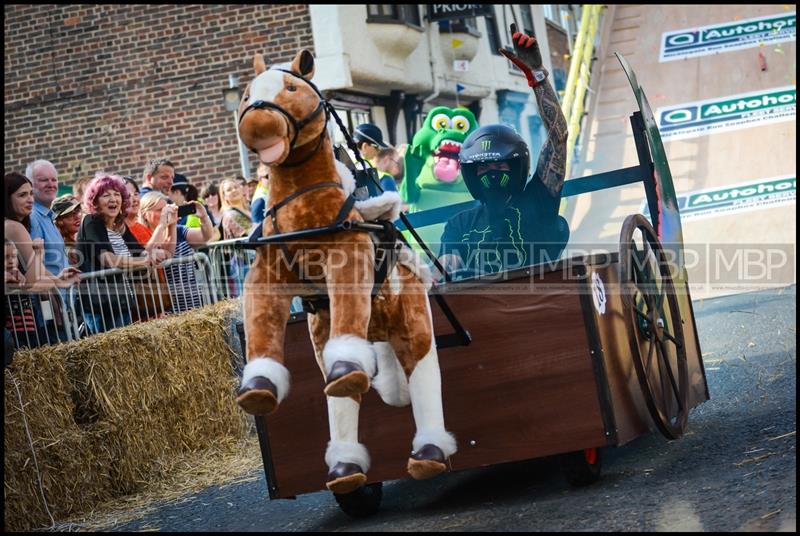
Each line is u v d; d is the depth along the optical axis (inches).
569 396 192.5
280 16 591.5
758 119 532.1
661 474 200.5
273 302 174.1
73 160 603.8
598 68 608.7
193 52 592.7
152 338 269.3
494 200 239.9
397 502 216.5
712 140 529.7
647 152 239.8
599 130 579.5
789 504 164.9
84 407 253.4
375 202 178.9
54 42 601.3
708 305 421.1
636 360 197.3
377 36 631.2
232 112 588.7
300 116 171.5
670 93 573.9
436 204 414.6
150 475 262.1
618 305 203.0
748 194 492.4
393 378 189.5
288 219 173.6
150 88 596.1
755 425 229.5
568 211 514.9
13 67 606.2
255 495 237.8
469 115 420.8
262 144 168.2
